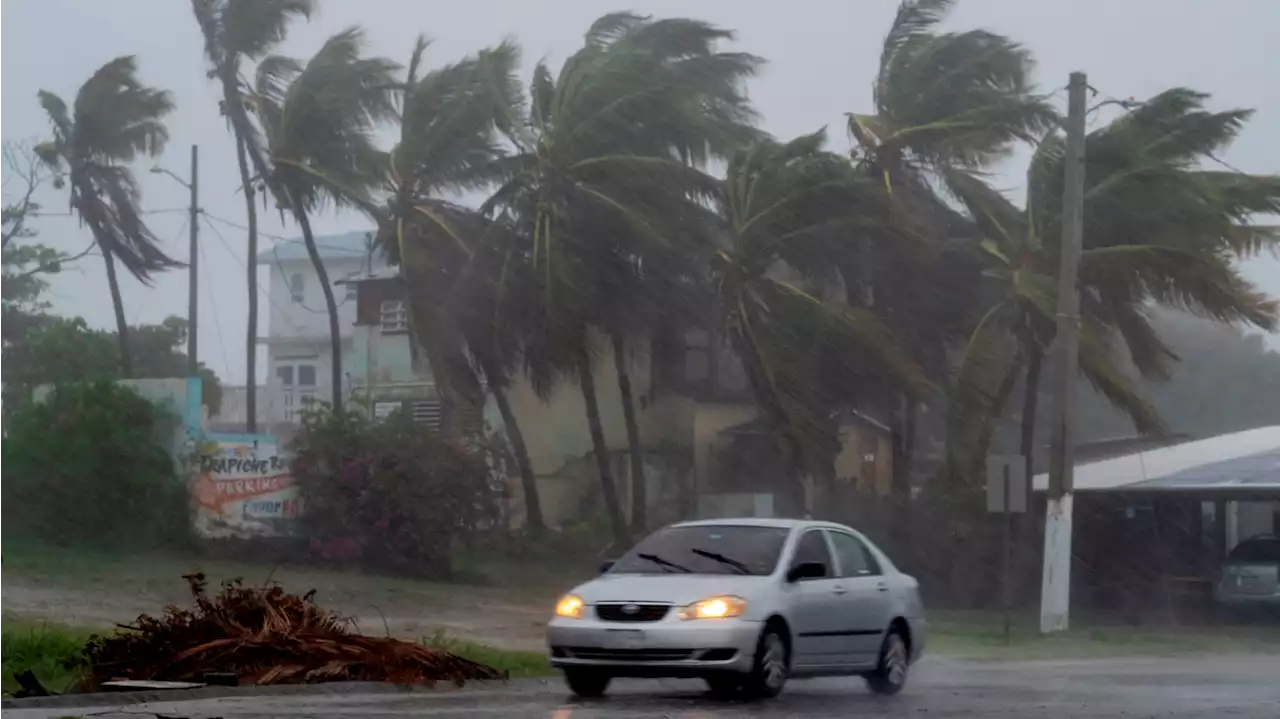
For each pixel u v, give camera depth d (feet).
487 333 127.75
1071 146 98.17
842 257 127.85
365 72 131.13
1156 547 129.49
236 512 108.47
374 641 52.24
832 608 50.70
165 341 189.57
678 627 46.52
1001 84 129.80
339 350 136.36
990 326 123.24
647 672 46.98
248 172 135.13
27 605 76.54
